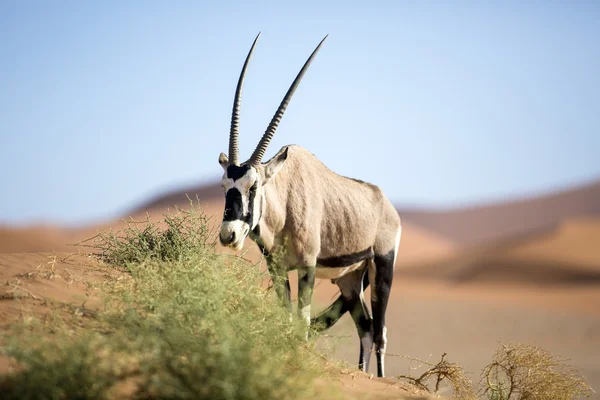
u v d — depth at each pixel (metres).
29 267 27.58
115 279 26.84
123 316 21.22
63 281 25.81
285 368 20.50
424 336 104.25
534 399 30.16
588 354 83.75
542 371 30.53
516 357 30.64
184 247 28.95
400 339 99.88
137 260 29.05
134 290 24.48
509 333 110.81
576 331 114.94
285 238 31.03
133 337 19.25
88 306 23.22
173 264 26.45
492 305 168.75
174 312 21.12
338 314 37.09
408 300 179.12
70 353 17.11
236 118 32.47
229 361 17.19
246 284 25.47
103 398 16.91
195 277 23.72
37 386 16.48
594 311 157.00
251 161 30.97
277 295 28.06
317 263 33.62
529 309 159.75
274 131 31.69
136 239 31.30
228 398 16.72
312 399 18.56
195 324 21.02
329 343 24.98
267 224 30.97
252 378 17.16
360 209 34.78
